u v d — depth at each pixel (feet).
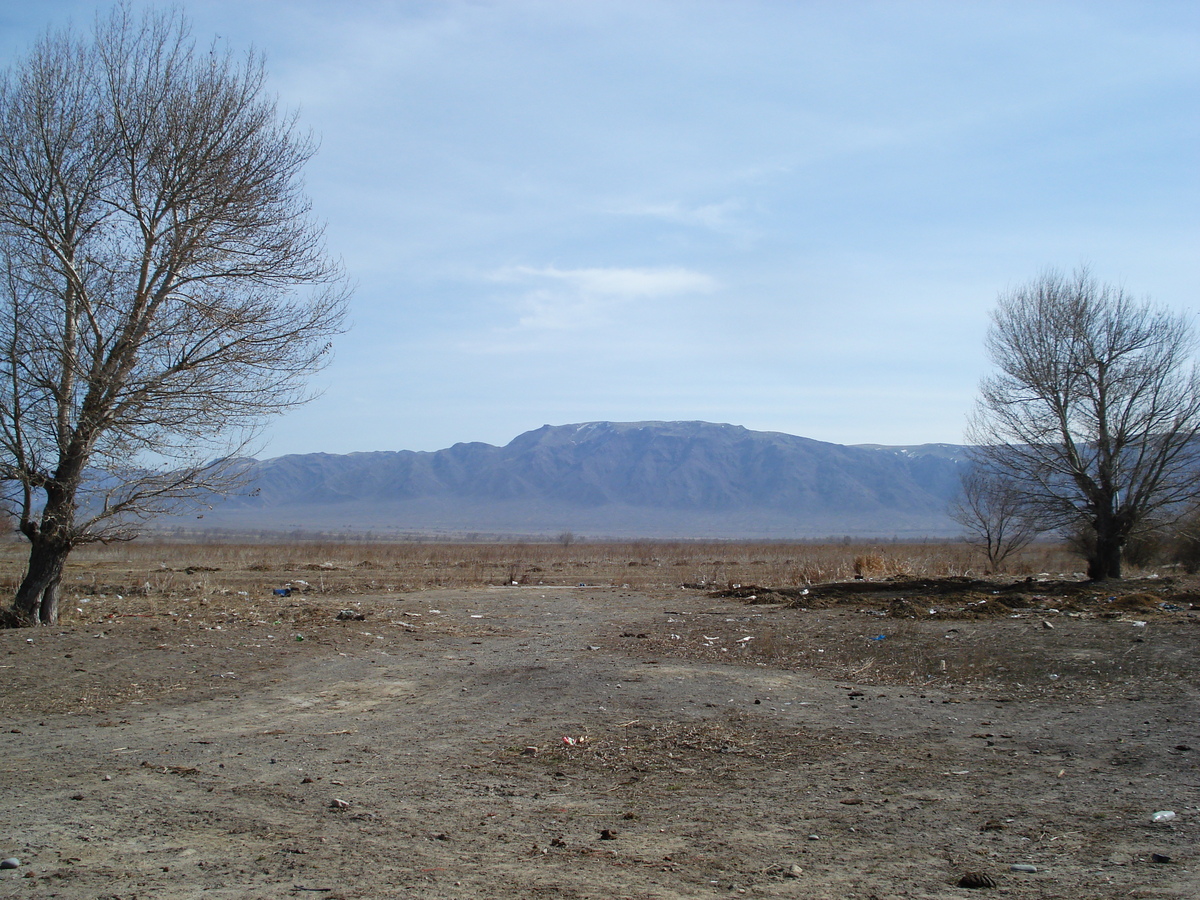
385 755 27.43
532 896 15.75
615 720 32.19
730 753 27.43
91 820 20.66
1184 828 19.15
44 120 52.24
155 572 114.62
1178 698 32.96
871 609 65.46
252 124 57.21
